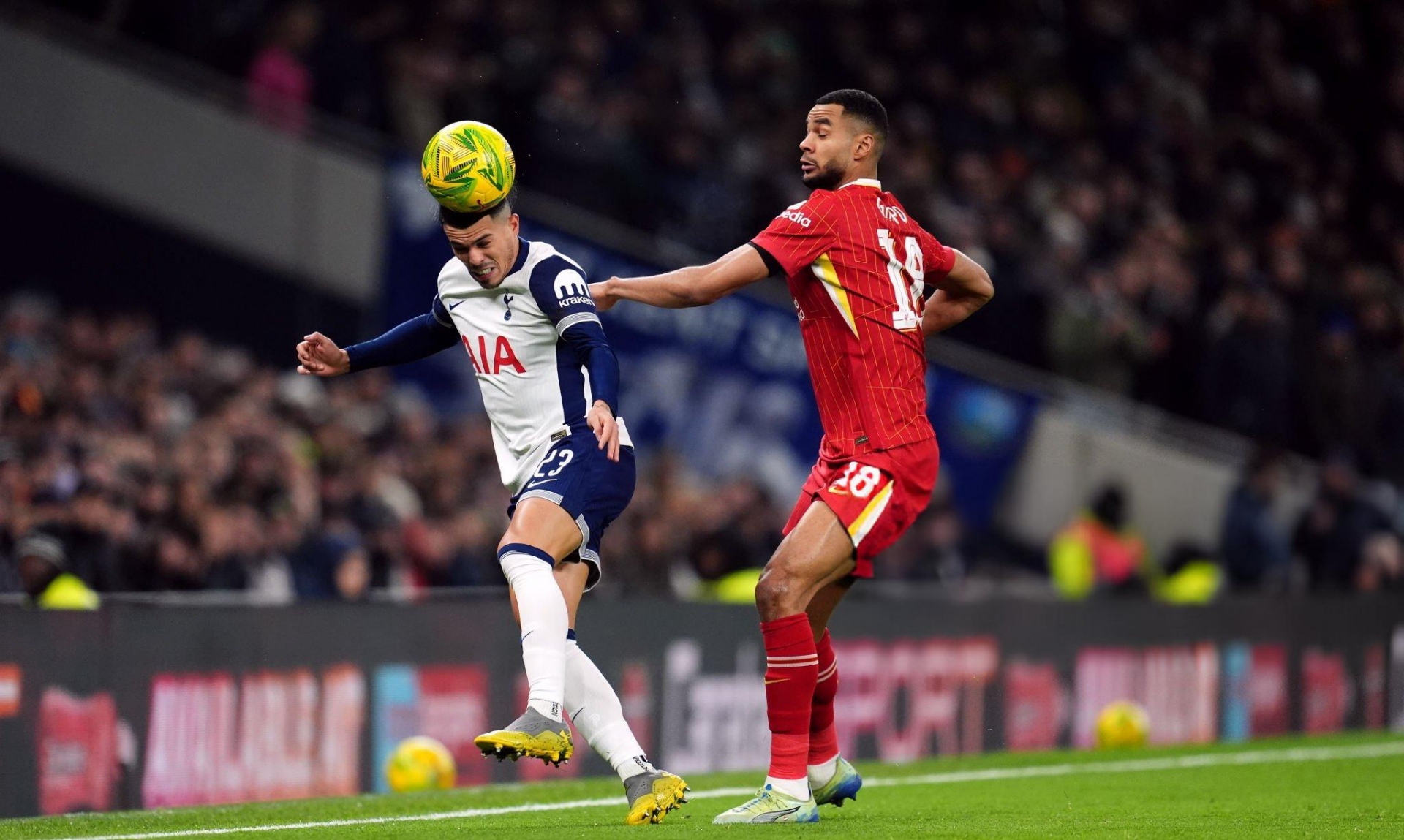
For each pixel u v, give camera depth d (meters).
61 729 22.62
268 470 31.84
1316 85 65.00
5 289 41.25
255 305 42.00
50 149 41.69
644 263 42.88
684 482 37.75
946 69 56.66
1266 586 42.72
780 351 43.16
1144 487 46.22
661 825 16.34
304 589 30.78
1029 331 47.81
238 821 18.36
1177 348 49.72
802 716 16.52
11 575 28.17
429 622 27.05
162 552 29.56
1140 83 59.56
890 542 16.73
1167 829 16.69
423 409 39.22
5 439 30.62
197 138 42.09
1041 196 53.84
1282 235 55.50
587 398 16.44
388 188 41.78
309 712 25.45
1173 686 35.91
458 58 46.66
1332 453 49.03
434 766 25.14
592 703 16.36
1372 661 39.00
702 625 30.00
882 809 18.80
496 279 16.14
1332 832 16.59
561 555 16.05
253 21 44.78
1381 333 53.12
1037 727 34.00
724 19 54.09
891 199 17.17
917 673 32.28
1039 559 44.84
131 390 35.53
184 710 23.98
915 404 16.77
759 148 51.22
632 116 48.31
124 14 43.88
